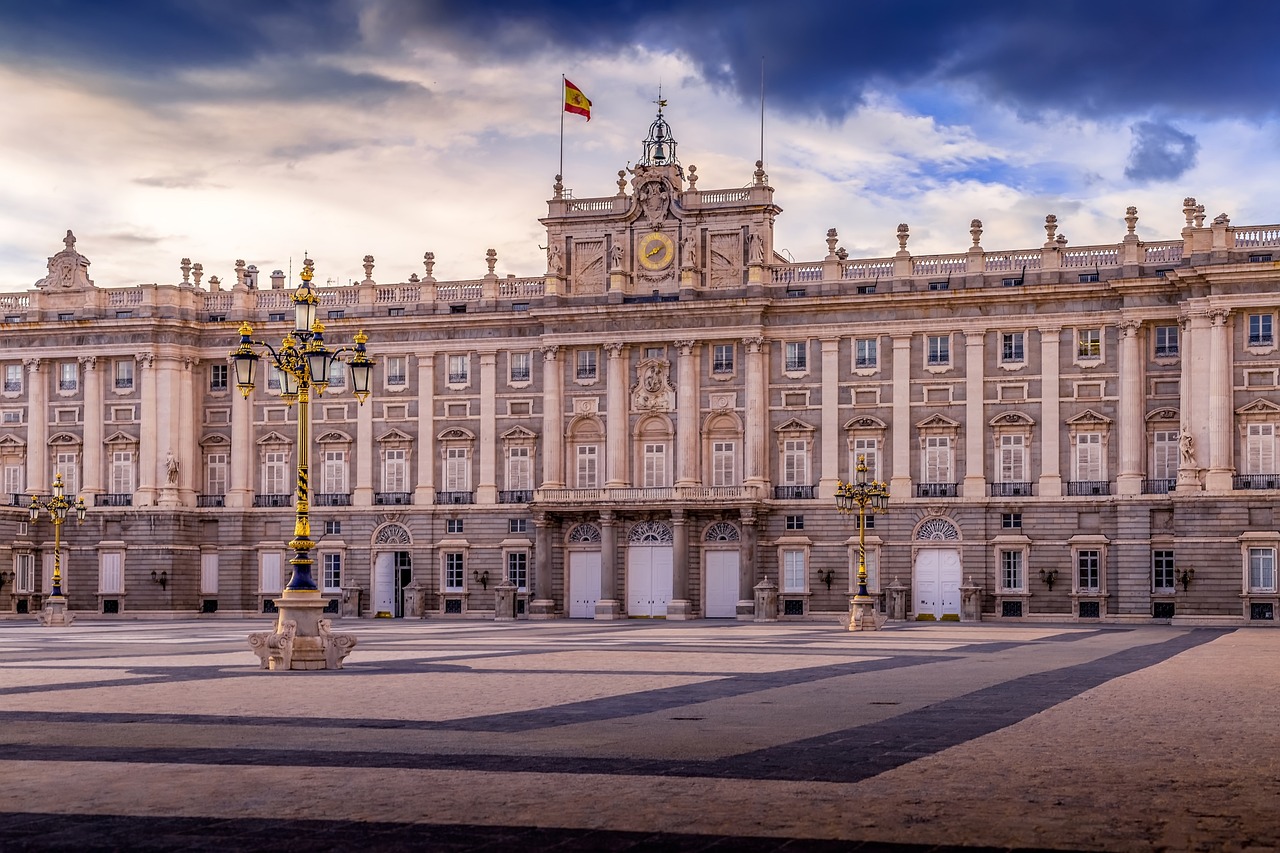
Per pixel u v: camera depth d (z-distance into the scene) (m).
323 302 114.00
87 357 114.25
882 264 104.44
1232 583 93.50
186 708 29.98
